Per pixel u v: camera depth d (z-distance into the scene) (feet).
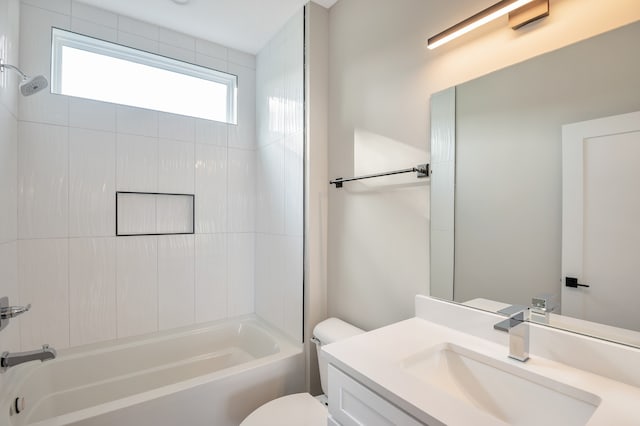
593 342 2.86
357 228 5.96
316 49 6.68
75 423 4.27
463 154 4.13
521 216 3.54
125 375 6.82
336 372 3.23
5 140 5.18
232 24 7.52
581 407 2.58
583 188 3.06
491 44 3.86
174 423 4.99
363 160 5.84
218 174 8.36
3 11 4.96
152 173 7.44
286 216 7.37
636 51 2.77
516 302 3.56
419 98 4.78
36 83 4.63
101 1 6.70
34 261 6.17
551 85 3.30
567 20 3.21
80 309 6.63
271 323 7.93
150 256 7.43
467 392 3.31
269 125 8.16
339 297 6.39
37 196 6.20
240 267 8.67
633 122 2.77
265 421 4.57
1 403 4.60
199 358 7.70
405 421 2.48
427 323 4.19
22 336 6.02
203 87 8.55
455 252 4.20
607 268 2.90
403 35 5.06
